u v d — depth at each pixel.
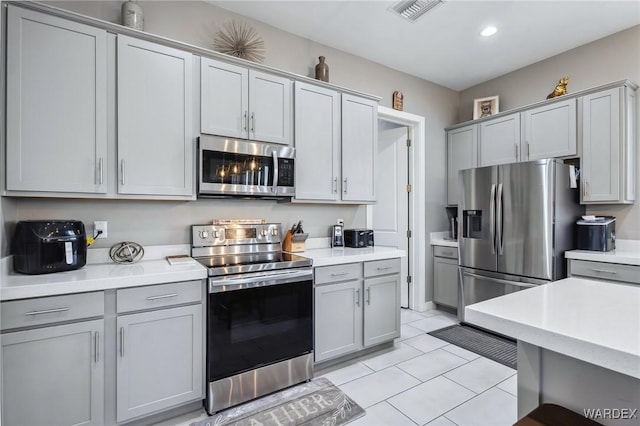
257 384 2.06
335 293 2.46
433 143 3.97
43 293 1.48
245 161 2.31
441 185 4.05
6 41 1.62
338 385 2.23
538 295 1.22
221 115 2.24
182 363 1.84
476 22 2.76
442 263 3.80
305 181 2.63
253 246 2.59
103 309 1.63
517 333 0.92
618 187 2.67
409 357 2.65
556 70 3.32
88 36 1.82
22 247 1.66
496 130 3.53
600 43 3.01
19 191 1.65
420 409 1.95
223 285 1.93
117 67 1.90
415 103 3.80
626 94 2.65
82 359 1.58
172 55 2.07
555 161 2.72
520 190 2.90
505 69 3.63
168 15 2.35
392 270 2.80
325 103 2.75
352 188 2.90
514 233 2.94
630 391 0.86
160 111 2.03
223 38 2.54
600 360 0.75
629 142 2.67
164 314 1.79
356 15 2.66
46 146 1.71
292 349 2.22
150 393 1.75
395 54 3.30
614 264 2.46
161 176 2.04
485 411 1.93
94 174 1.83
